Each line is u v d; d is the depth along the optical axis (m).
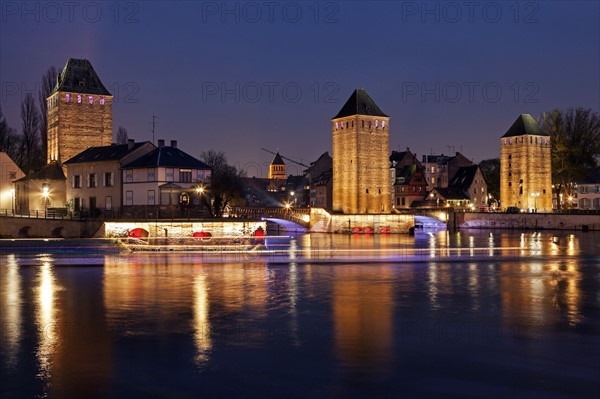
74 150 115.12
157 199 87.94
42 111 126.44
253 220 82.00
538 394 19.97
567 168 136.38
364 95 124.12
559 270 47.81
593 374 21.80
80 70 117.50
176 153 92.81
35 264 51.06
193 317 30.66
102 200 95.56
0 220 78.38
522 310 32.34
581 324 29.14
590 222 113.94
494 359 23.50
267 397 19.69
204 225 79.44
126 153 94.19
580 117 136.25
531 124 149.00
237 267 49.75
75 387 20.55
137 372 22.00
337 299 35.44
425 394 19.97
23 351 24.58
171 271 47.12
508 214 127.62
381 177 123.50
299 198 191.62
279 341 26.02
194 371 22.11
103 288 39.16
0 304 33.97
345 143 123.25
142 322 29.55
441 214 137.12
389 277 44.00
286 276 44.50
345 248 73.00
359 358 23.66
